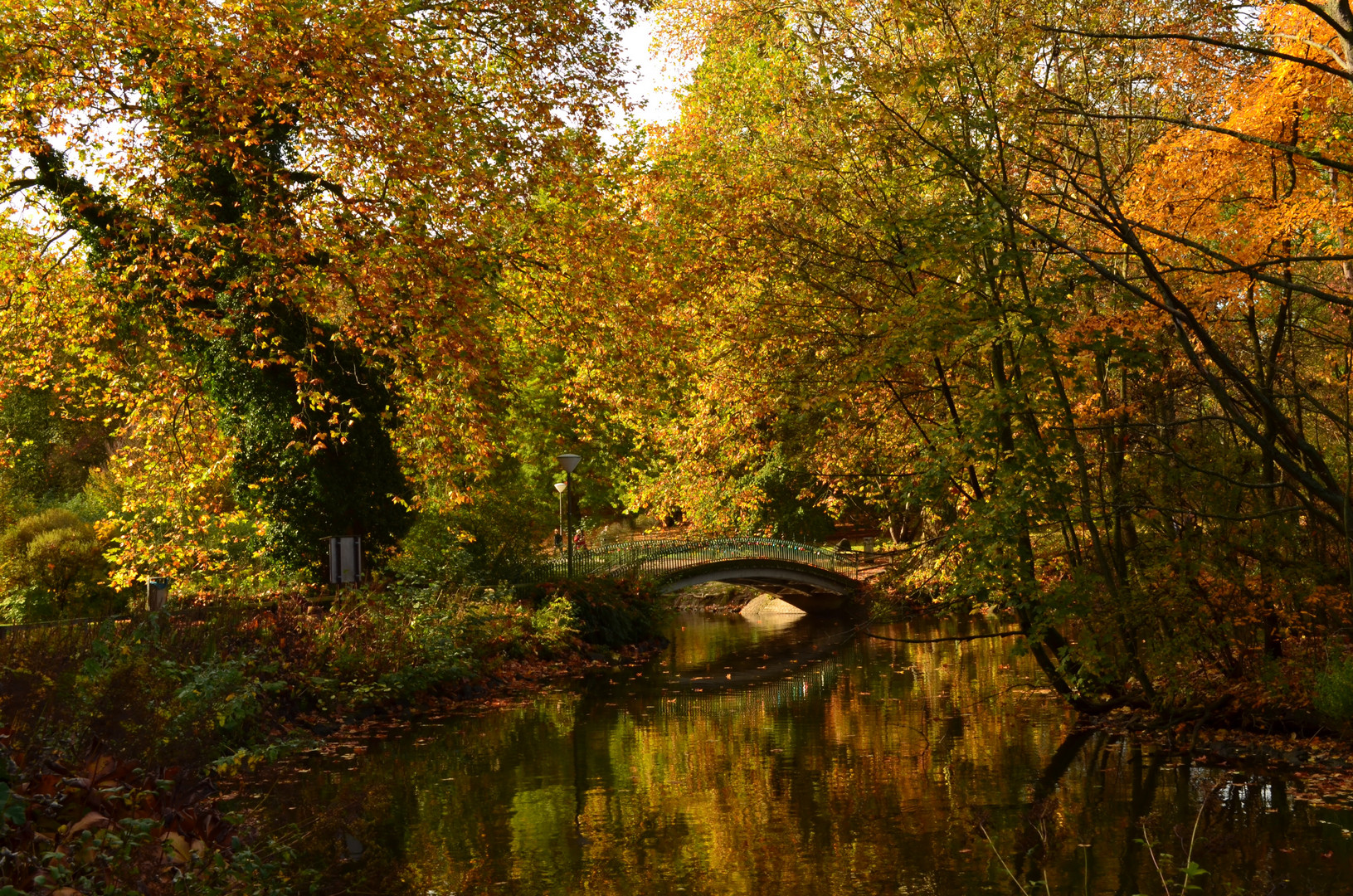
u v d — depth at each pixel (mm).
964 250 10625
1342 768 10352
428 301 14305
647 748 12766
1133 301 10305
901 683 18312
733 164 16922
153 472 18750
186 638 11094
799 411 15562
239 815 7055
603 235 16406
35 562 20188
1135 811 9375
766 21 15148
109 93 12898
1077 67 12805
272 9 12734
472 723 14719
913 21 12141
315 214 14922
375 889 7496
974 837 8750
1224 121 10641
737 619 35906
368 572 19047
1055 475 11234
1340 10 5035
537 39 14773
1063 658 12211
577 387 18578
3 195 16203
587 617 24156
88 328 17281
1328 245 10250
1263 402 5625
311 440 16891
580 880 7746
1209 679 12688
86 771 6188
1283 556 11898
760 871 7961
